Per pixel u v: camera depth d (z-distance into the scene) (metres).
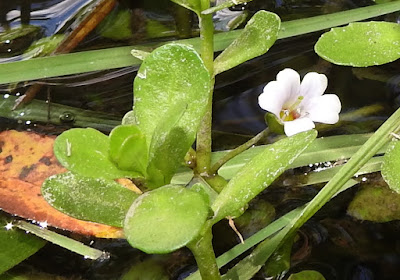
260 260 0.18
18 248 0.18
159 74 0.17
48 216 0.19
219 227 0.19
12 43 0.21
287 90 0.19
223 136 0.20
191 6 0.18
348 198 0.19
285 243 0.19
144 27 0.21
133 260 0.19
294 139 0.18
